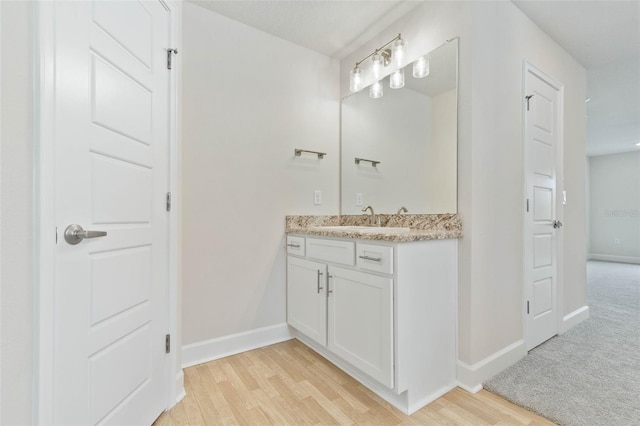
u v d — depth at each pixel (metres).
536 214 2.19
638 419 1.37
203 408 1.51
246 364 1.96
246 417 1.44
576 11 2.05
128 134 1.23
